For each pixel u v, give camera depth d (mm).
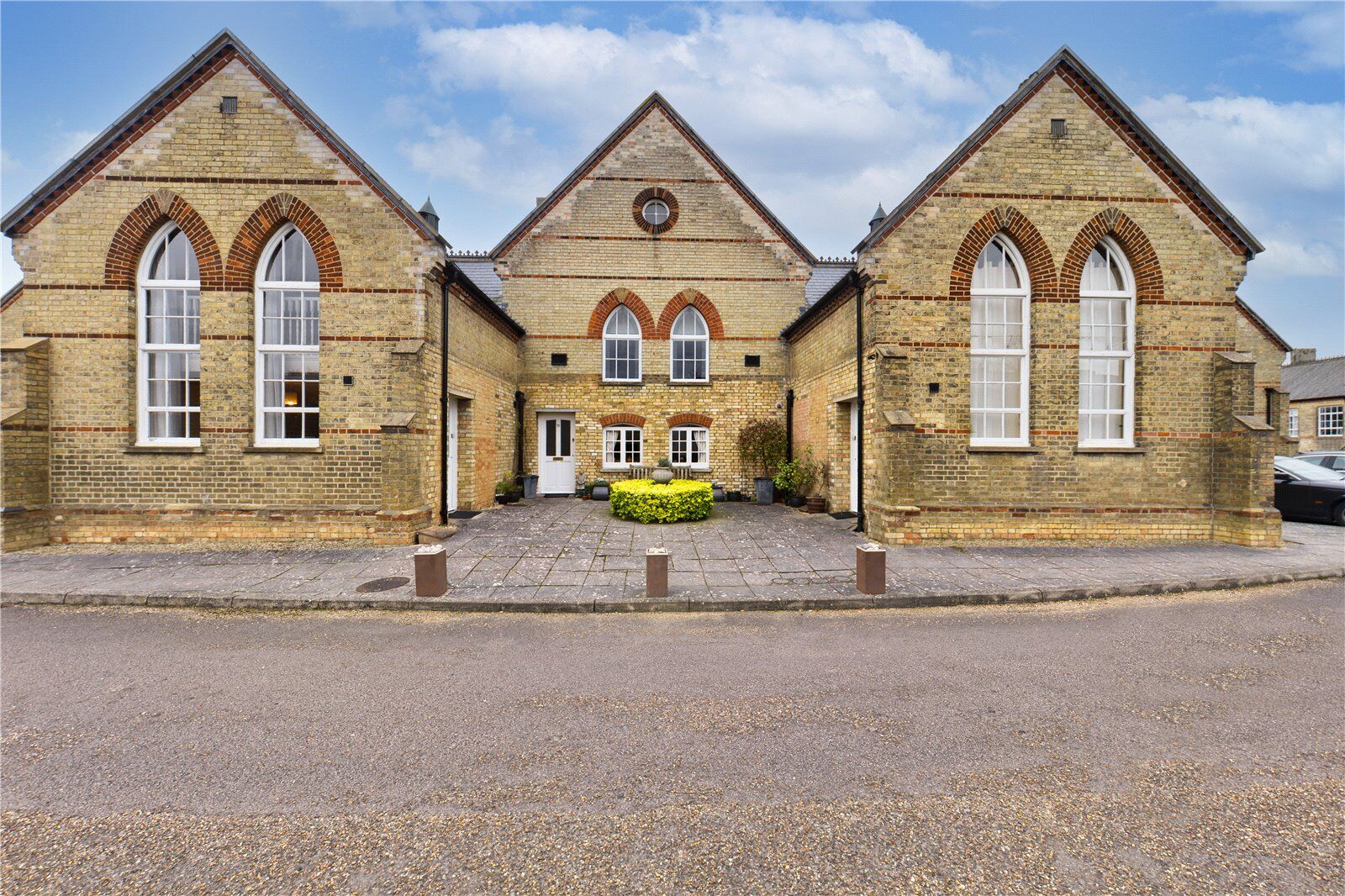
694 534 10805
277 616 6598
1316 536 11055
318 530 10016
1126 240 10305
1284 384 34844
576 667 5121
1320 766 3619
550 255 16359
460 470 12727
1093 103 10250
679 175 16500
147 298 10242
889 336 10172
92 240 9914
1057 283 10258
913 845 2879
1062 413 10250
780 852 2820
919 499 10125
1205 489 10375
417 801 3232
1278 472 13828
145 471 10000
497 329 14375
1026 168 10219
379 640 5836
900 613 6719
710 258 16484
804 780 3422
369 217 10266
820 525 11789
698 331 16750
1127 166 10281
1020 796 3281
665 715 4223
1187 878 2666
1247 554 9250
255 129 10109
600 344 16375
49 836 2951
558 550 9391
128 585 7383
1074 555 9156
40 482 9711
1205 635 5961
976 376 10453
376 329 10297
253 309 10242
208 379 10070
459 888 2598
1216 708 4387
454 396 12195
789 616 6598
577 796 3268
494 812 3133
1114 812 3148
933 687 4719
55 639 5824
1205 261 10359
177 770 3543
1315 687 4766
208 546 9641
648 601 6781
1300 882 2643
